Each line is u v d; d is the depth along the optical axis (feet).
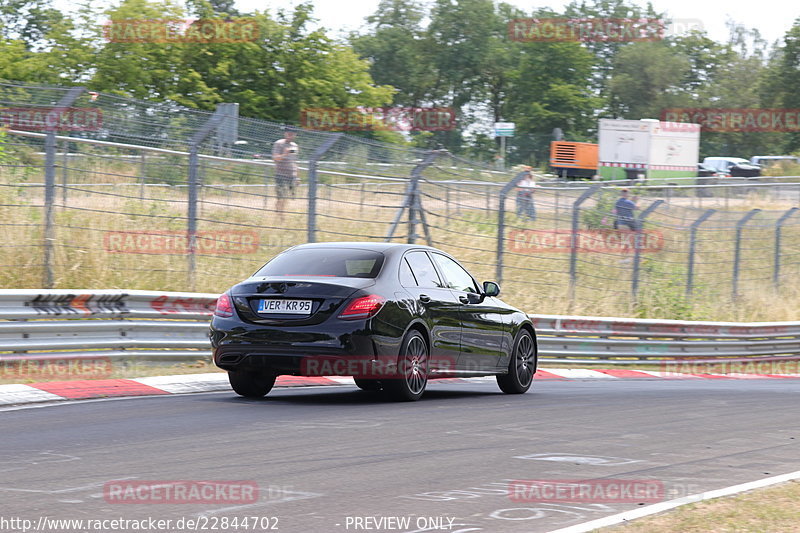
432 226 137.08
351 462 52.16
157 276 114.83
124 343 93.20
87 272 110.32
